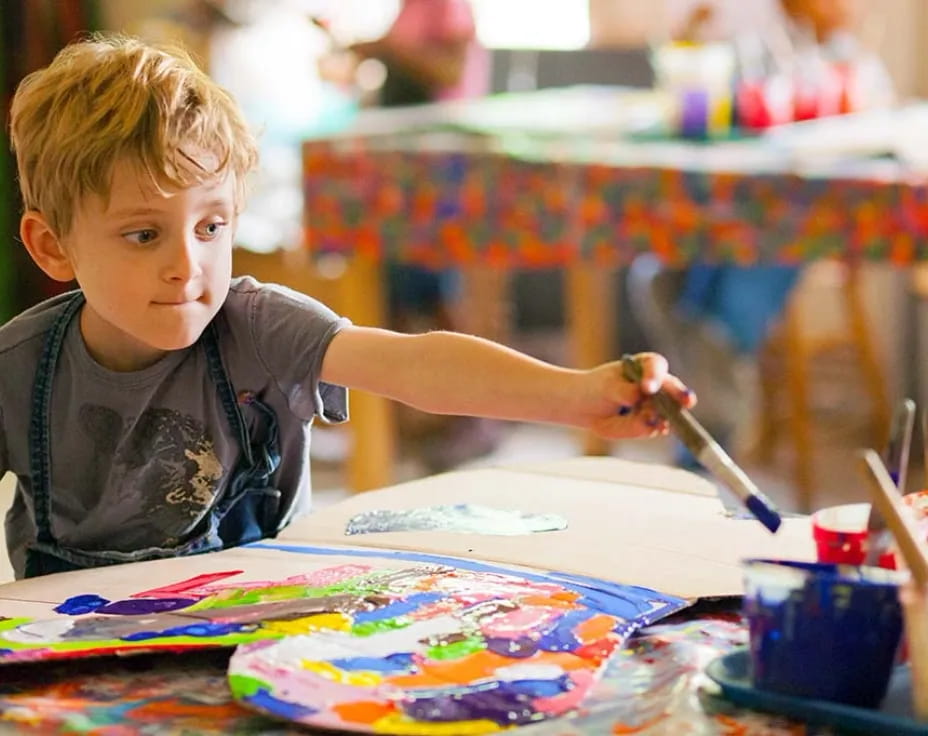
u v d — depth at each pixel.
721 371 3.25
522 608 0.86
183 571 1.02
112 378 1.20
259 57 4.35
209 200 1.06
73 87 1.08
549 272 5.23
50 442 1.21
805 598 0.69
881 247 2.51
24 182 1.14
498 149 2.52
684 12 4.45
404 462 3.81
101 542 1.23
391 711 0.69
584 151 2.59
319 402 1.19
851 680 0.68
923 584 0.67
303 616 0.84
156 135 1.03
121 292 1.06
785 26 3.46
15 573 1.27
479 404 1.05
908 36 4.56
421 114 3.05
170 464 1.21
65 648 0.78
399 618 0.84
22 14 4.19
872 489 0.69
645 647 0.81
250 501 1.28
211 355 1.21
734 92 2.92
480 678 0.74
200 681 0.77
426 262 2.54
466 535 1.10
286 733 0.68
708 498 1.23
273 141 4.12
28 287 4.21
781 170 2.50
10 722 0.70
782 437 3.97
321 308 1.22
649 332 4.35
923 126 2.88
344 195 2.55
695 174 2.49
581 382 0.97
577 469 1.35
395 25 3.64
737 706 0.71
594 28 4.92
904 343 4.27
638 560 1.00
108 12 4.52
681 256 2.51
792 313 3.36
